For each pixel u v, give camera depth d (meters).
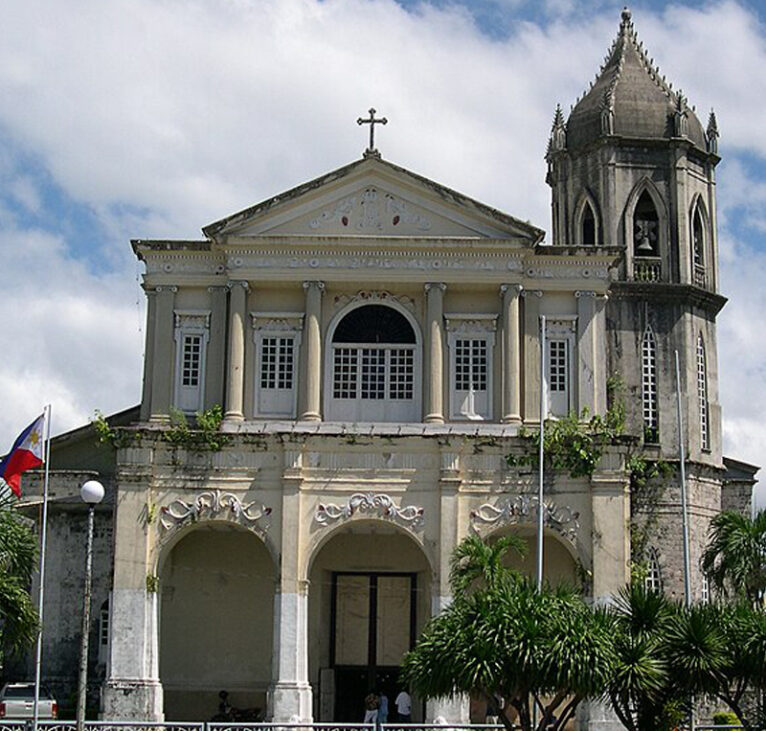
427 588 50.75
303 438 47.19
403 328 50.22
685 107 55.78
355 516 47.00
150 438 47.44
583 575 46.38
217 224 49.59
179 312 50.47
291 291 50.22
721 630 31.78
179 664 50.25
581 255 50.41
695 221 55.97
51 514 53.66
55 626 52.69
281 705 45.31
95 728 39.97
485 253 49.59
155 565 46.84
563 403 50.03
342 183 50.00
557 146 56.50
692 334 54.16
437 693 30.66
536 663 29.55
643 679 30.33
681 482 50.09
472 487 47.22
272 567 50.91
